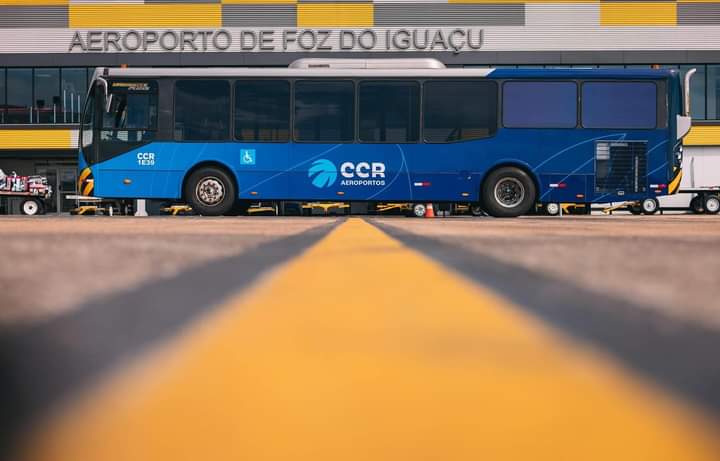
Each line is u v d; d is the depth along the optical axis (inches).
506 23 1035.9
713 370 21.9
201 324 39.6
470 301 53.1
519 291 59.1
